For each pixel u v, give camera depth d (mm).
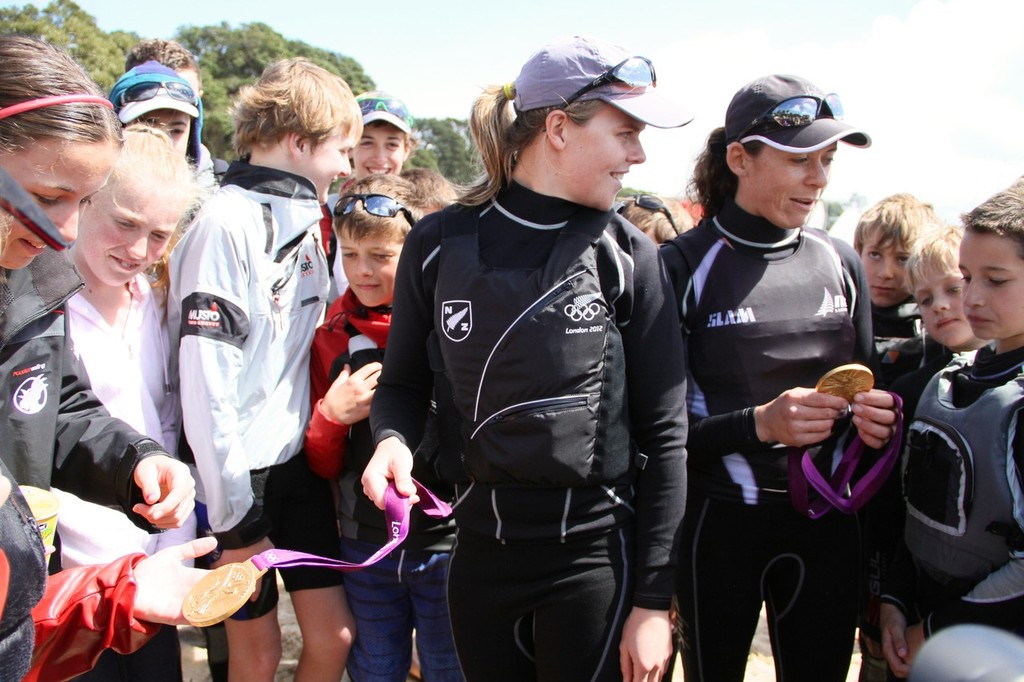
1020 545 1819
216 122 34281
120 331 2178
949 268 2428
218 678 2729
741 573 2236
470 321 1735
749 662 3311
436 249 1878
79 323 2064
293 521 2432
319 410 2316
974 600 1885
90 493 1878
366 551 2410
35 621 1358
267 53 41469
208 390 2121
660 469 1794
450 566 1952
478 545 1858
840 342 2244
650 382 1806
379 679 2441
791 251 2293
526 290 1695
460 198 1944
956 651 689
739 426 2139
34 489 1553
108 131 1332
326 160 2414
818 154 2156
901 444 2279
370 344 2441
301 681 2494
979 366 2047
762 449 2199
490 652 1888
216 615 1340
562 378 1672
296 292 2377
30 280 1666
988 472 1884
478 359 1728
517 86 1812
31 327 1708
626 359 1815
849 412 2291
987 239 1902
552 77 1726
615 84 1700
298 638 3412
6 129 1228
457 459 1888
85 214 1945
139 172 1937
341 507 2477
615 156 1734
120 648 1430
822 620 2256
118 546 1993
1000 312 1905
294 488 2398
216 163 4109
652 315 1798
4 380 1664
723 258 2264
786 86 2158
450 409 1887
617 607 1787
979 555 1913
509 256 1794
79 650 1419
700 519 2264
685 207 3541
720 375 2240
